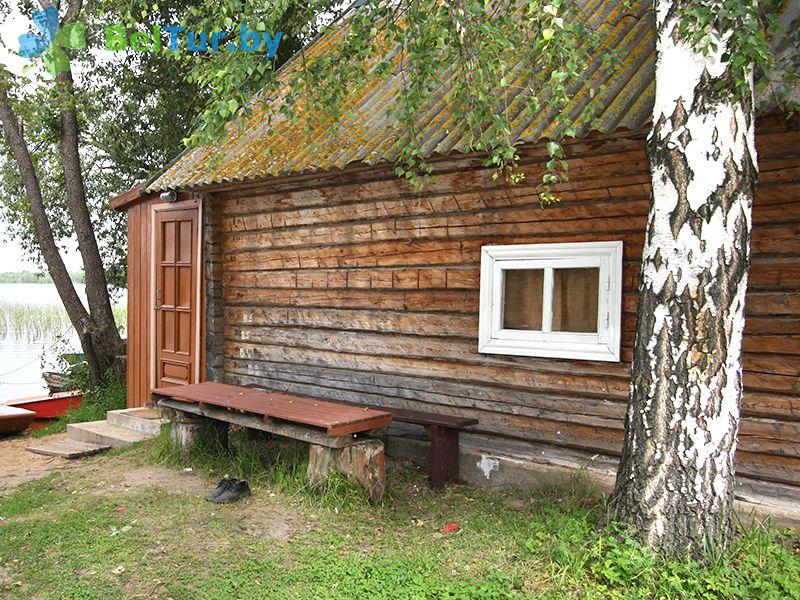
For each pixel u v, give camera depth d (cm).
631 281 516
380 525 493
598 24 576
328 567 420
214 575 409
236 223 792
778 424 452
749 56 352
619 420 525
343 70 530
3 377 1655
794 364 446
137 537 464
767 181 450
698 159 376
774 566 387
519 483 564
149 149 1438
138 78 1356
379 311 667
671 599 362
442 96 627
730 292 380
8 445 860
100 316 1180
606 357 523
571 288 554
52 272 1160
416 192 628
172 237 860
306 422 512
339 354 704
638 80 488
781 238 448
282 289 752
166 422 754
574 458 548
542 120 501
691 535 386
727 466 389
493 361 589
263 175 664
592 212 531
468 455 592
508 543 453
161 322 881
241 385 795
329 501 515
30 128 1284
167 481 594
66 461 715
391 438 657
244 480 555
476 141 477
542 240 557
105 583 399
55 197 1506
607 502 432
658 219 391
